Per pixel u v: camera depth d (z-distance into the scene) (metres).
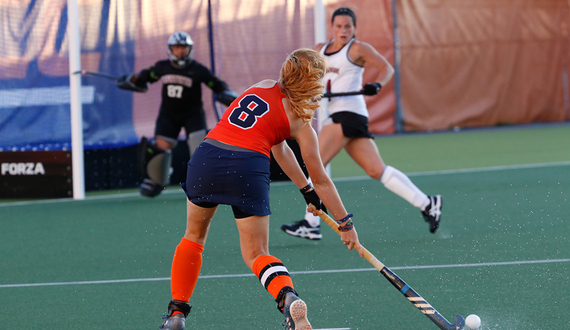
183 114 28.41
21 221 24.80
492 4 63.75
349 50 20.02
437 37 62.00
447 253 17.67
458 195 27.28
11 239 21.55
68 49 29.72
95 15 31.73
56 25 29.70
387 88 61.19
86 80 31.88
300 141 10.59
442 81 62.69
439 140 53.56
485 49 63.88
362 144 19.98
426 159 41.25
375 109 61.12
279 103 10.44
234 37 33.81
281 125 10.41
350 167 38.88
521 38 65.38
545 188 28.20
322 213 11.23
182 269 11.11
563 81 68.06
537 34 66.06
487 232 20.22
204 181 10.31
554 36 66.75
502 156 41.09
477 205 24.97
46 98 29.81
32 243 20.86
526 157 40.09
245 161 10.18
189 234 11.17
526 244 18.44
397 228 21.27
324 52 20.50
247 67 33.97
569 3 66.94
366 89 19.56
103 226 23.38
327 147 19.70
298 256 17.91
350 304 13.52
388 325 12.13
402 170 36.47
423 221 22.31
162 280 15.94
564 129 59.88
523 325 11.80
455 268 16.09
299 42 33.31
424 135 58.84
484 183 30.30
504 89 65.06
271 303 13.73
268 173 10.46
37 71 29.69
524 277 15.06
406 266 16.45
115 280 16.05
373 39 59.75
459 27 62.72
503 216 22.69
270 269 10.31
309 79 10.27
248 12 33.69
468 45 63.16
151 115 33.47
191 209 10.84
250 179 10.17
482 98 64.31
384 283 15.03
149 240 20.83
